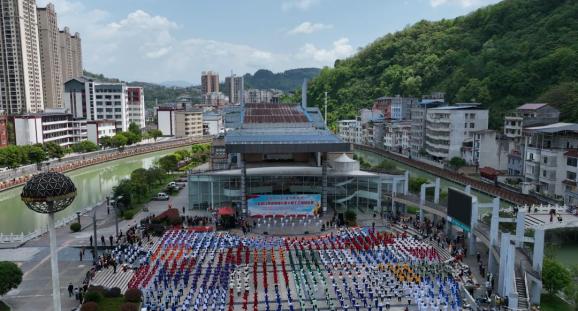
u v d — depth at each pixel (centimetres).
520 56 19300
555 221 8406
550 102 15438
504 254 5912
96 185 15150
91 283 6462
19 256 7669
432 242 8150
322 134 10856
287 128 12194
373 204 10506
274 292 6244
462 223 7806
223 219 9238
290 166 11581
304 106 17750
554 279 5916
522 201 11044
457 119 16700
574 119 14250
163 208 11031
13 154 15225
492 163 14825
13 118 18800
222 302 5741
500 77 18488
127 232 8519
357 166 10956
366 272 6850
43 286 6419
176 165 16325
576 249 8500
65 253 7806
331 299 6009
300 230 9006
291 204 9912
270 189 10550
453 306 5666
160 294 6041
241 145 9300
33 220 10744
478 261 7288
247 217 9912
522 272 6134
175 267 7031
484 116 16750
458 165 15525
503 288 5884
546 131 11550
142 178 12000
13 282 5719
